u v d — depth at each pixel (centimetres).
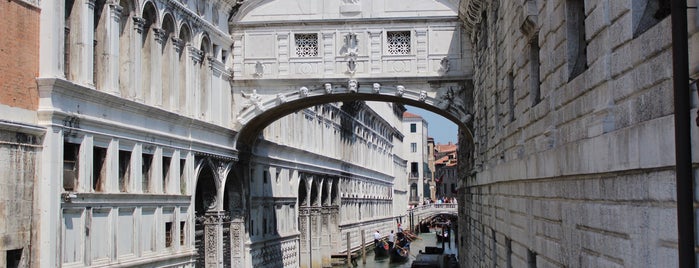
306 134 4447
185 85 2544
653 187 775
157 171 2298
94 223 1919
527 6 1424
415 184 12706
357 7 2903
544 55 1356
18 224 1638
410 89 2908
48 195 1711
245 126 2994
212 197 2869
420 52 2897
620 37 883
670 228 729
